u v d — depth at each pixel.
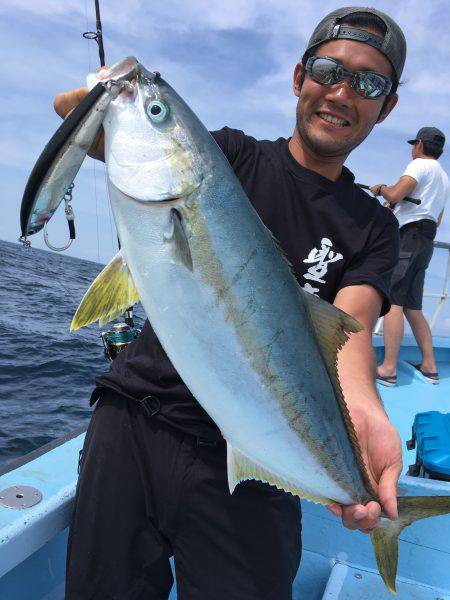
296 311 1.58
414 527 2.46
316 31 1.91
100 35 2.59
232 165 1.93
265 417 1.54
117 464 1.78
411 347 6.17
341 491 1.65
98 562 1.76
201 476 1.73
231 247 1.49
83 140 1.36
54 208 1.38
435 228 4.95
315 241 1.90
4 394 7.34
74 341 11.05
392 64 1.85
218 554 1.74
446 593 2.40
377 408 1.88
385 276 1.98
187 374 1.49
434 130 4.81
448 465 2.61
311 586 2.44
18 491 2.12
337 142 1.85
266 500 1.75
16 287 19.50
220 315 1.48
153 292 1.47
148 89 1.48
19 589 2.15
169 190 1.46
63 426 6.29
